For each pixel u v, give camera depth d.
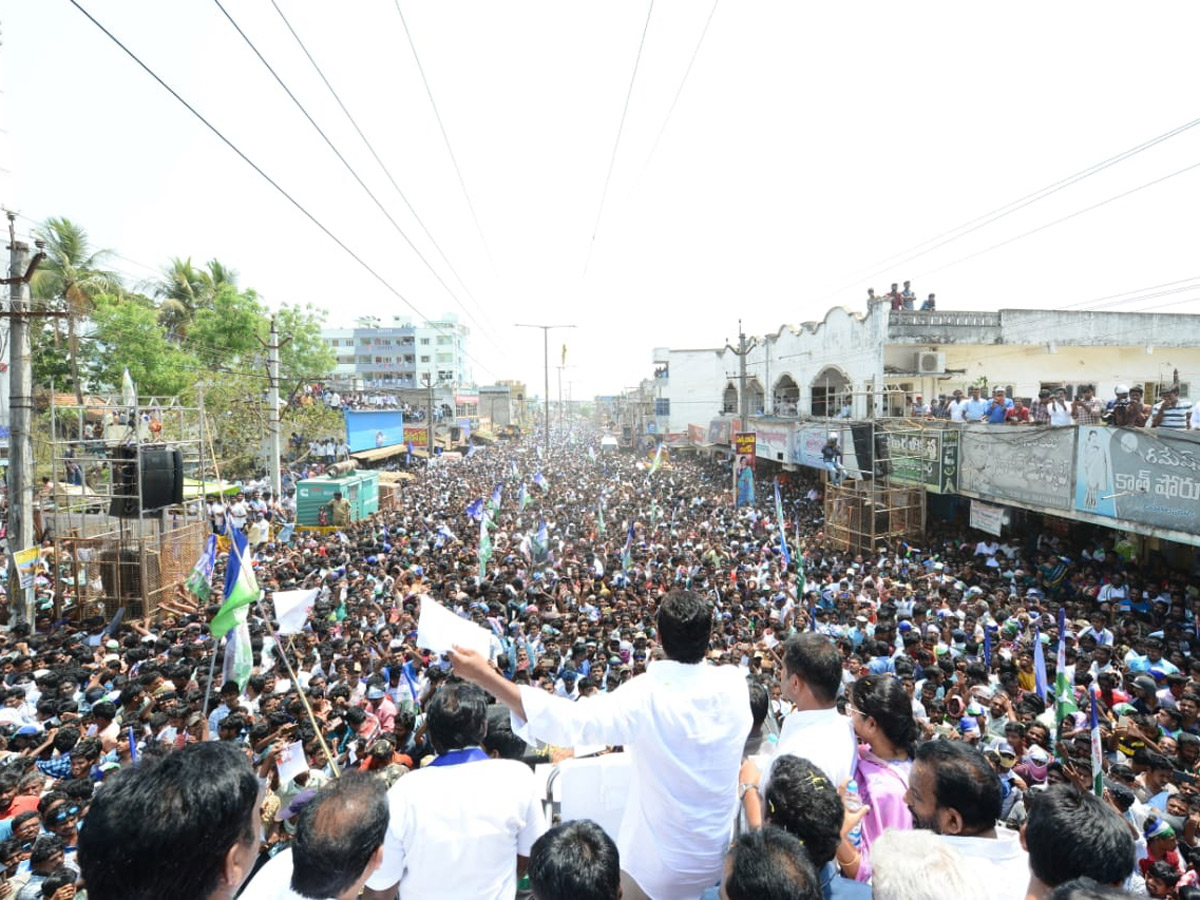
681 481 37.34
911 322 25.70
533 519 25.17
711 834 2.48
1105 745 7.21
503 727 3.77
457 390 73.00
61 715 7.55
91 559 14.16
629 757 3.41
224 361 38.78
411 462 48.38
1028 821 2.35
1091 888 1.76
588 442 95.50
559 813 3.30
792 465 30.34
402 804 2.54
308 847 2.01
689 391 56.28
